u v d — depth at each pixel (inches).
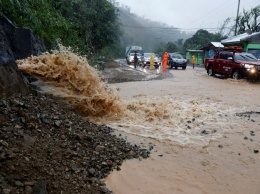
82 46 653.9
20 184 108.3
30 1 405.4
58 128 176.2
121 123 235.6
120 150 174.9
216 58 701.9
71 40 564.1
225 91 450.0
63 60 260.2
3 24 320.2
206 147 193.2
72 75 257.3
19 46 329.4
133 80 590.6
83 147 164.6
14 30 326.6
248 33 1122.7
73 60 264.4
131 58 1178.6
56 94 239.0
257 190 140.9
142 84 515.8
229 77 658.2
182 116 271.0
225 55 669.9
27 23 394.9
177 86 498.9
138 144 191.2
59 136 166.7
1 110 161.3
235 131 229.3
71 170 134.5
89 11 949.8
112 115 253.0
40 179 117.0
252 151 189.3
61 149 150.9
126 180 142.1
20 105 178.5
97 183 131.8
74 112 233.0
